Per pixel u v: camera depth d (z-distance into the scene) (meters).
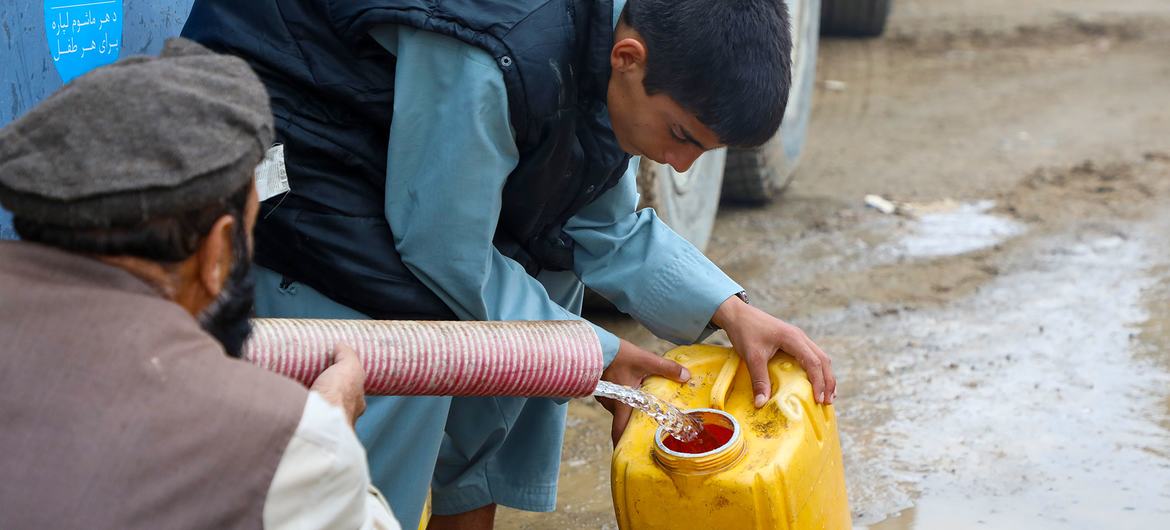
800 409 1.88
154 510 1.05
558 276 2.22
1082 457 2.99
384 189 1.85
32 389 1.06
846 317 3.96
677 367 2.00
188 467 1.07
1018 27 8.80
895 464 2.99
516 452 2.28
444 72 1.72
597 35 1.75
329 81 1.76
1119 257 4.43
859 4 8.40
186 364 1.10
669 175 3.71
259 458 1.09
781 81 1.73
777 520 1.74
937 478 2.92
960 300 4.08
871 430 3.18
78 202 1.04
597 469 3.04
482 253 1.79
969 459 3.00
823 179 5.57
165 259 1.11
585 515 2.81
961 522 2.71
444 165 1.73
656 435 1.79
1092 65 7.79
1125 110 6.66
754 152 4.71
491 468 2.29
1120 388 3.37
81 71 2.00
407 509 1.97
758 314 2.02
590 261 2.14
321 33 1.76
